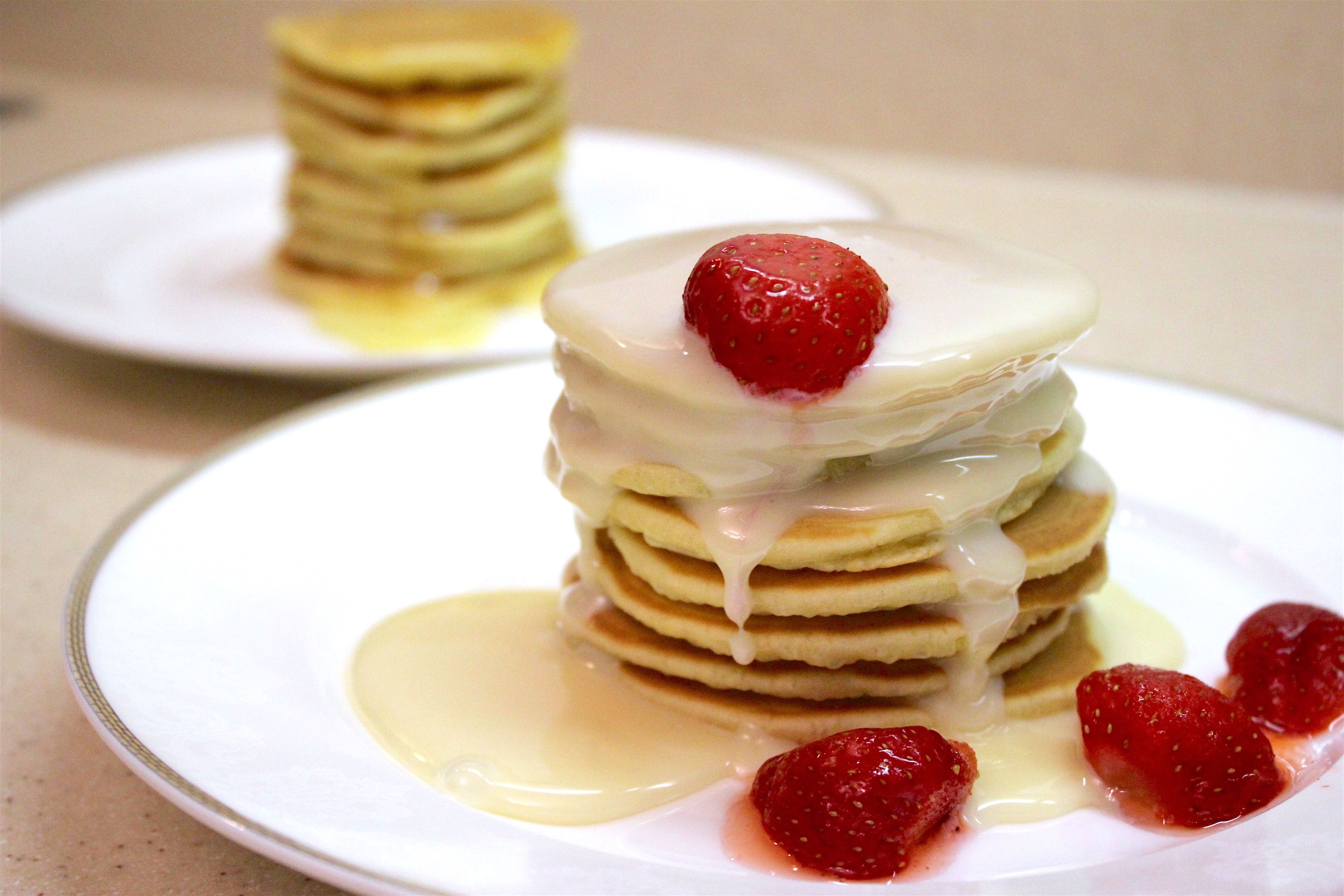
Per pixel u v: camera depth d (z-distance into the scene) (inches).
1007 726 12.5
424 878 10.5
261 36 34.4
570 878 10.7
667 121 31.9
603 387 12.3
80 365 19.3
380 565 14.2
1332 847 11.0
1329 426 15.0
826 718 12.4
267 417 17.9
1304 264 23.2
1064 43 27.9
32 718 13.2
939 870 11.4
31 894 11.5
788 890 11.0
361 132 19.4
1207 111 27.4
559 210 21.0
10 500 16.2
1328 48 26.0
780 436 11.8
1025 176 29.2
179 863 11.8
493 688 12.9
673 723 12.5
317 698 12.5
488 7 32.6
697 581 12.4
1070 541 12.6
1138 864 11.0
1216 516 14.5
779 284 11.4
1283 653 12.5
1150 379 15.8
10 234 21.2
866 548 12.0
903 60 29.4
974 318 11.9
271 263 20.8
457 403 15.9
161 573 13.3
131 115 33.7
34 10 36.5
